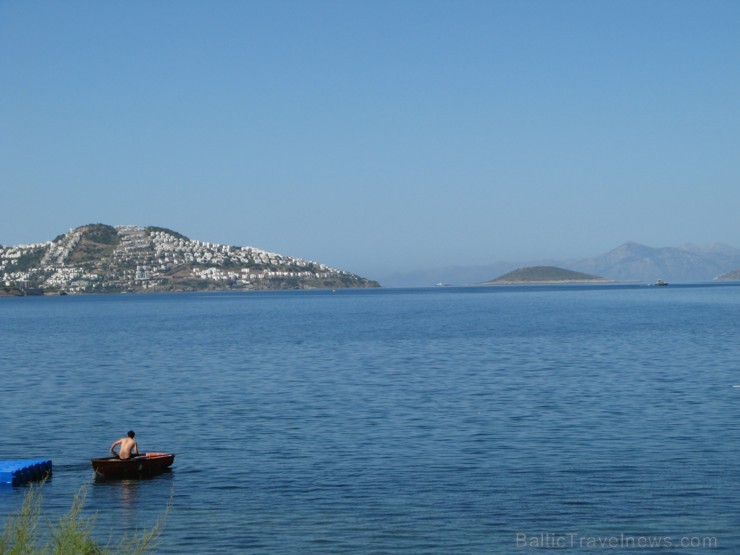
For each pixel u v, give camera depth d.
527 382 57.31
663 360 70.69
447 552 23.73
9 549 19.58
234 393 53.69
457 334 107.94
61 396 53.22
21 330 136.12
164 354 84.50
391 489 29.53
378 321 145.62
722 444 35.47
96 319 175.88
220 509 27.67
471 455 34.34
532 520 26.14
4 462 32.41
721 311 164.50
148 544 24.48
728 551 23.66
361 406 47.47
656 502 27.61
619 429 39.16
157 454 33.28
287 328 128.38
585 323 128.62
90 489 30.41
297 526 25.88
